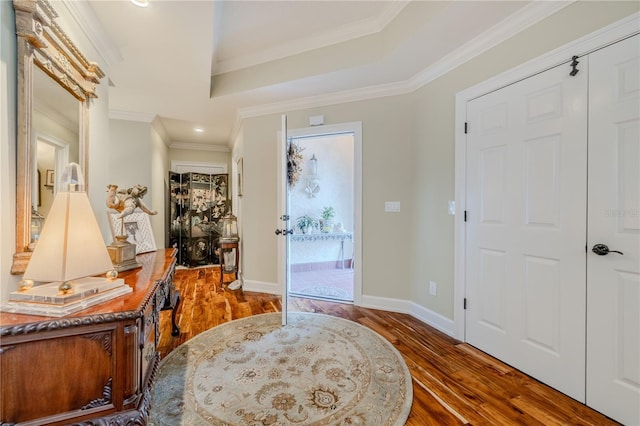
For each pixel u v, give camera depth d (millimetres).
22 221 1161
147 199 3949
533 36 1769
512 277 1913
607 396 1451
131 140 3832
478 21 1878
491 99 2035
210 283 4043
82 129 1678
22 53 1158
